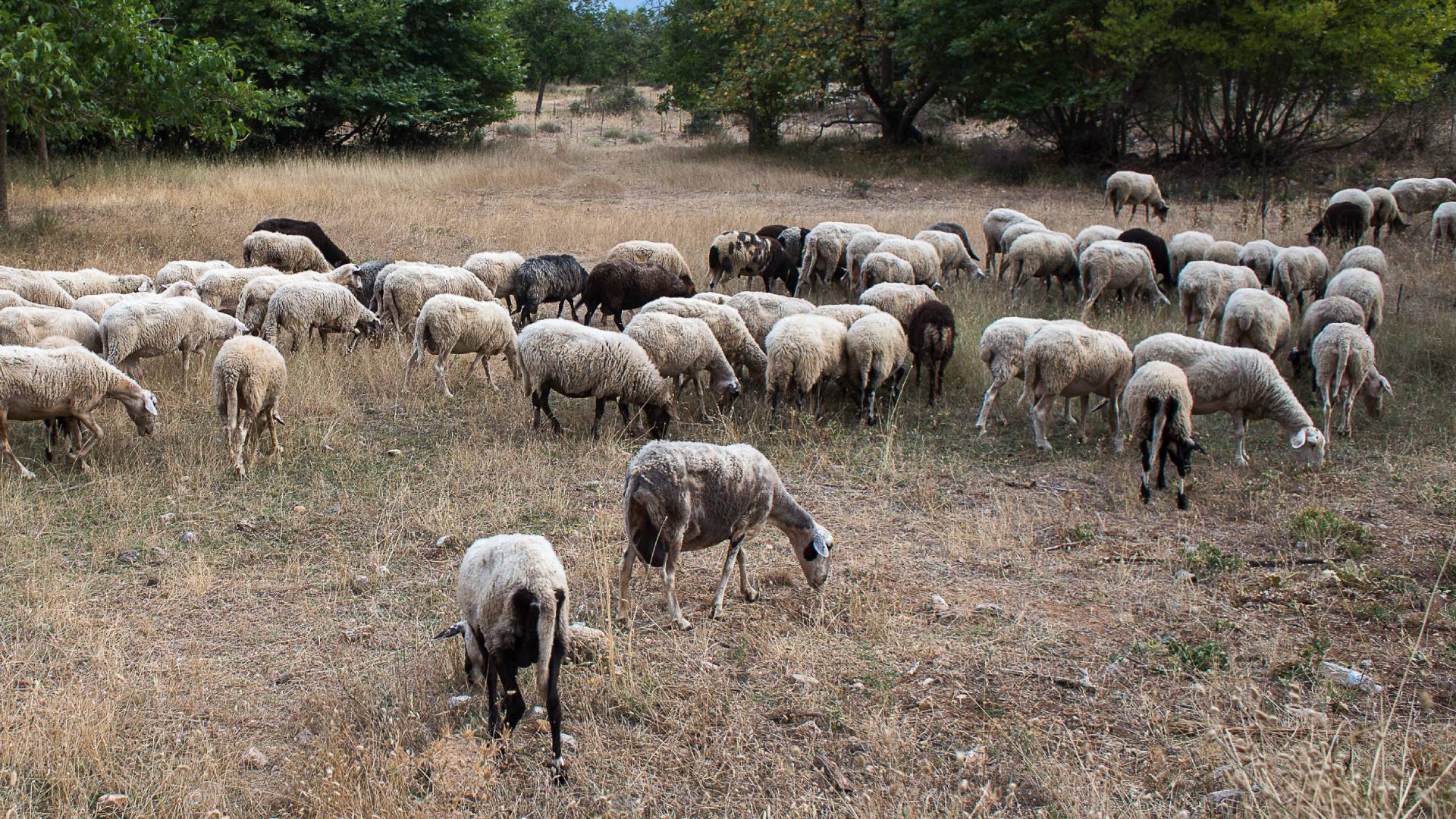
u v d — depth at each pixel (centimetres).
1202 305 1347
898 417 1146
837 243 1675
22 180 2359
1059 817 500
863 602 712
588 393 1012
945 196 2820
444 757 521
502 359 1323
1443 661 637
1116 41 2764
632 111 5175
